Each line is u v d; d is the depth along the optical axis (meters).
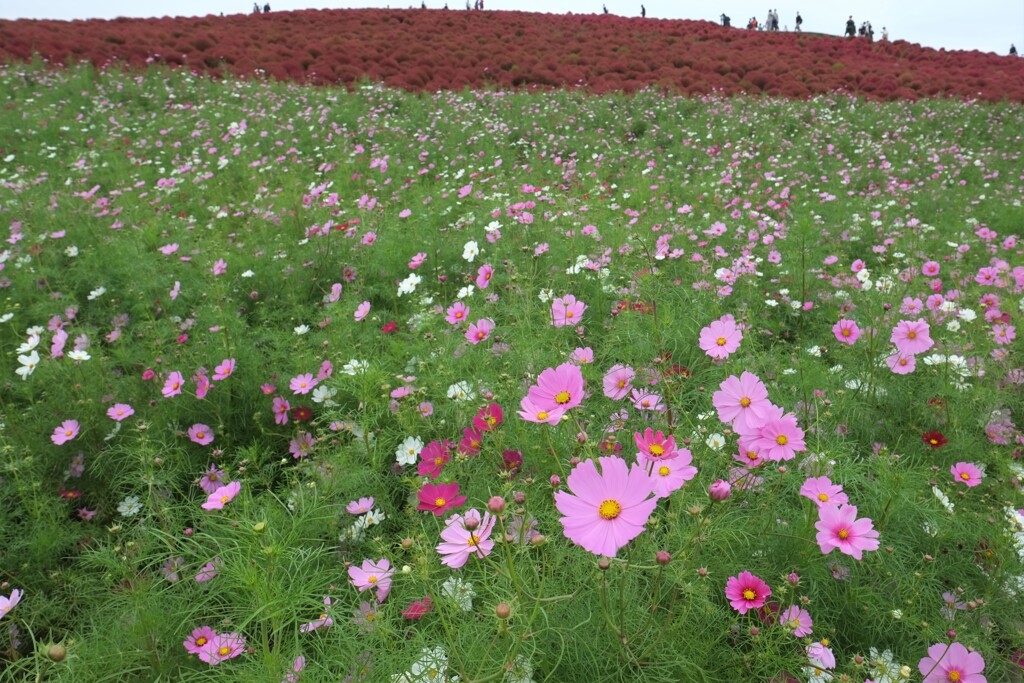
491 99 12.40
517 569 1.50
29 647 1.82
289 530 1.81
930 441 2.24
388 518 2.04
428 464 1.77
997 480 2.07
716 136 10.28
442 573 1.70
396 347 2.93
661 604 1.53
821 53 20.39
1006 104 12.94
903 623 1.54
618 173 8.10
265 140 8.73
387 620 1.48
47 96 10.56
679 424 2.09
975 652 1.33
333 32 20.39
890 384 2.54
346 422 2.34
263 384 2.79
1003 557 1.64
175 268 4.16
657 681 1.38
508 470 1.86
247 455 2.33
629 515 1.04
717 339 1.84
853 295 3.53
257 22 22.25
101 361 2.91
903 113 12.31
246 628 1.64
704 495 1.73
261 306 3.94
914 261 4.05
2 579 1.95
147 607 1.62
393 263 4.28
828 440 2.14
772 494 1.70
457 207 5.66
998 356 2.67
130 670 1.53
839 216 5.82
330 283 4.27
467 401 2.30
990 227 5.95
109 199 6.04
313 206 5.64
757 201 6.70
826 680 1.40
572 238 4.14
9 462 2.21
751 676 1.43
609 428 2.20
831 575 1.62
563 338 2.74
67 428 2.35
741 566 1.59
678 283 3.72
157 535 1.76
